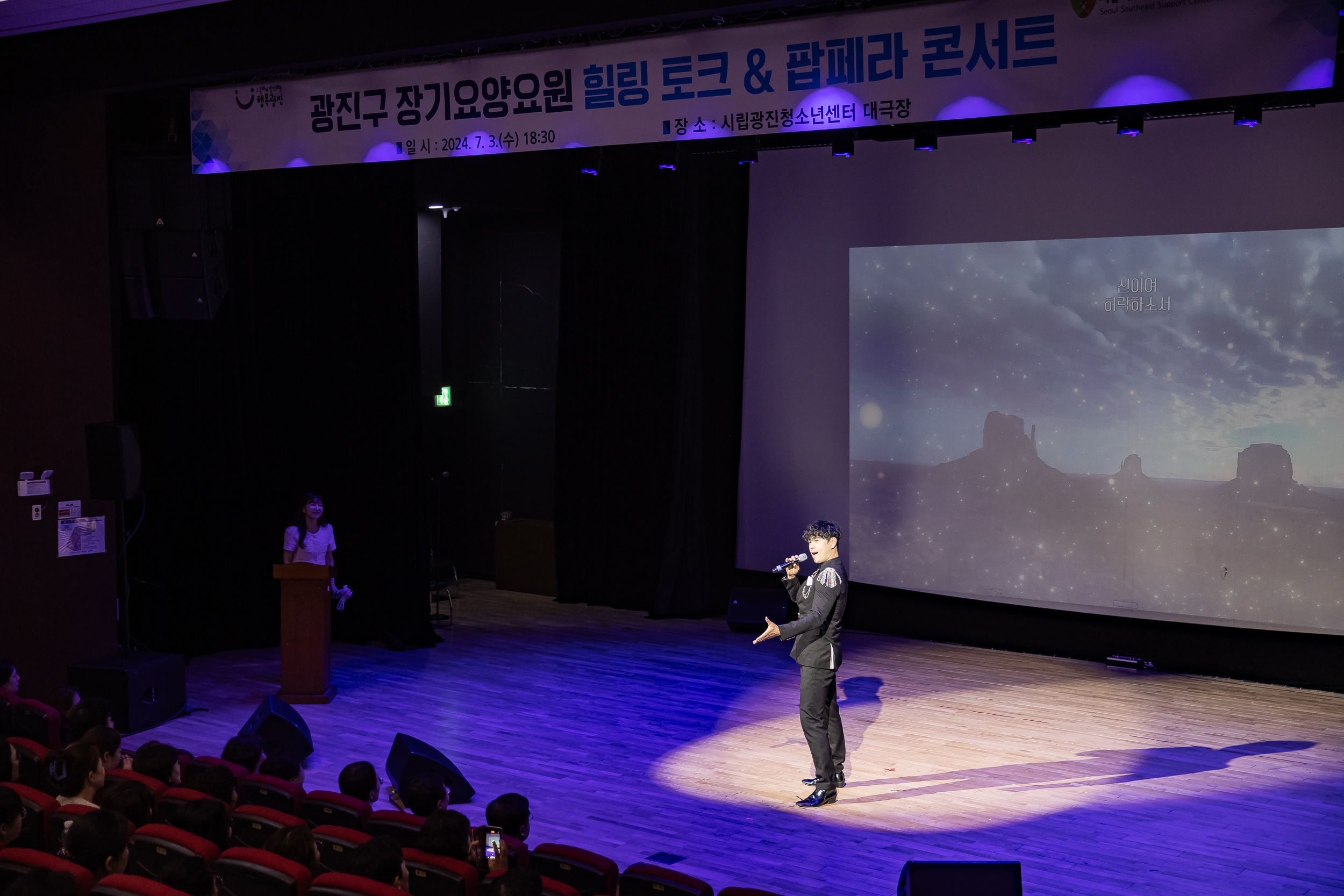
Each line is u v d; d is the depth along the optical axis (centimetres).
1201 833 570
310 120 687
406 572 952
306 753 666
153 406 912
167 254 826
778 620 984
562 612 1079
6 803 354
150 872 341
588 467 1095
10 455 741
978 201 905
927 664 889
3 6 645
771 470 1029
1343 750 689
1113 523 870
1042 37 523
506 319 1184
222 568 948
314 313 966
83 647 782
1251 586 821
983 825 581
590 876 375
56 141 755
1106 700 791
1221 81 496
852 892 505
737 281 1037
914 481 955
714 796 622
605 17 557
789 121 578
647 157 1039
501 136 642
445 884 341
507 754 691
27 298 745
